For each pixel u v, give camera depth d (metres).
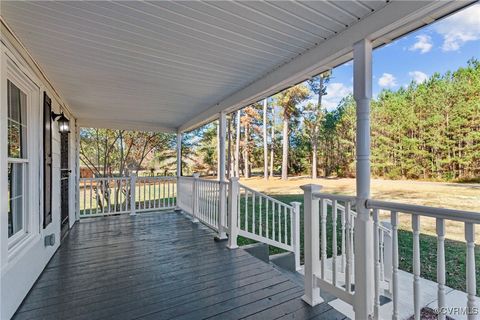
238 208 4.06
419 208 1.54
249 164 17.48
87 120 6.41
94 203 9.46
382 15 1.92
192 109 5.34
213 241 4.33
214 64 3.03
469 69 7.77
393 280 1.71
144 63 3.00
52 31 2.28
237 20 2.12
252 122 17.47
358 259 1.98
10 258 2.19
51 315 2.16
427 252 4.71
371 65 2.07
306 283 2.42
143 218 6.16
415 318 1.57
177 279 2.85
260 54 2.77
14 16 2.04
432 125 8.35
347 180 13.21
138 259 3.47
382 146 9.70
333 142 14.29
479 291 3.96
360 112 2.05
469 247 1.32
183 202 6.89
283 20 2.11
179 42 2.51
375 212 1.89
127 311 2.21
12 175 2.48
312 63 2.60
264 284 2.74
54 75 3.35
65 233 4.66
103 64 3.03
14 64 2.36
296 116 15.92
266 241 4.26
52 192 3.60
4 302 2.01
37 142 2.95
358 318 1.96
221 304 2.33
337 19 2.09
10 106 2.43
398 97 9.58
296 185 13.66
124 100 4.67
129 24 2.18
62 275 2.95
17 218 2.57
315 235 2.42
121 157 11.53
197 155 17.09
